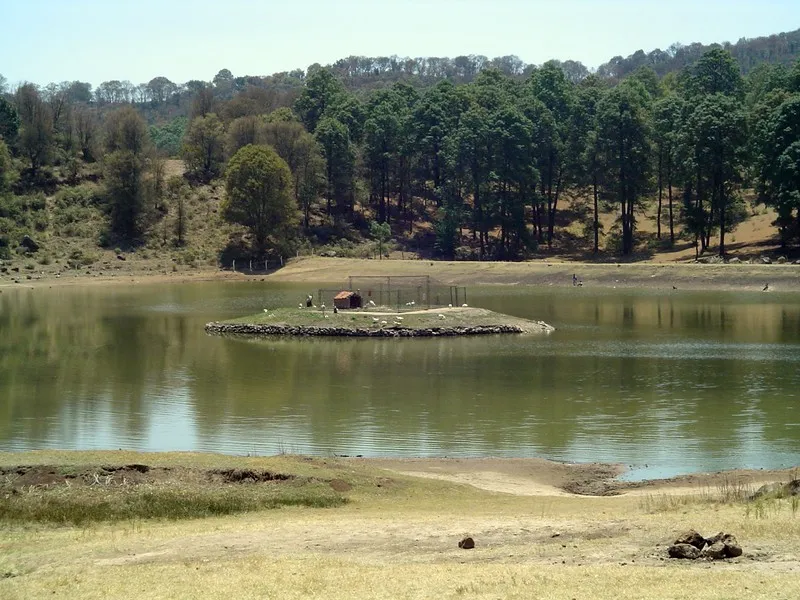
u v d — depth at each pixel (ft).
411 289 478.59
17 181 639.76
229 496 120.98
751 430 173.58
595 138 591.78
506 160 604.90
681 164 547.08
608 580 81.20
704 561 87.30
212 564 92.22
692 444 164.35
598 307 388.37
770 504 108.37
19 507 115.65
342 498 123.54
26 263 552.41
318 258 581.53
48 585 87.30
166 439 169.48
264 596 81.05
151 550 99.09
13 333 315.58
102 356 265.95
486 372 237.86
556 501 123.95
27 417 187.42
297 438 170.30
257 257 592.19
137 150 647.15
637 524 101.76
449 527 104.53
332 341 298.15
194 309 390.21
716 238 577.84
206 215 646.74
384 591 80.89
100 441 167.73
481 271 519.19
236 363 253.65
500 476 144.15
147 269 564.71
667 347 276.82
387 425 180.55
